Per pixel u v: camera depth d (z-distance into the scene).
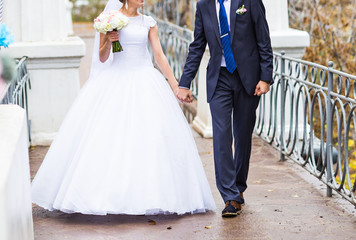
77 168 4.62
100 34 4.94
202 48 4.83
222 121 4.66
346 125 4.96
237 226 4.58
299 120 7.71
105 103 4.83
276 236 4.39
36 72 7.44
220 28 4.62
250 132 4.83
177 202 4.63
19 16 7.50
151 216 4.81
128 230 4.50
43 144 7.53
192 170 4.81
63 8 7.73
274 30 7.83
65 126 4.93
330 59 10.69
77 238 4.36
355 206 4.83
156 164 4.62
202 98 8.22
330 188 5.38
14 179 2.79
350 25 10.57
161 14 15.29
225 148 4.67
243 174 4.93
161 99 4.88
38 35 7.58
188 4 15.87
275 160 6.73
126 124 4.75
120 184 4.57
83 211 4.53
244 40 4.61
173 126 4.82
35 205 5.15
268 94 7.79
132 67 4.99
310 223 4.68
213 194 5.48
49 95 7.52
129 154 4.64
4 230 2.37
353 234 4.43
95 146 4.67
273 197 5.37
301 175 6.11
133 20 5.02
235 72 4.65
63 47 7.36
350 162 10.28
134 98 4.84
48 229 4.56
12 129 3.29
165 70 5.03
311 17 10.61
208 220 4.72
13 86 6.08
